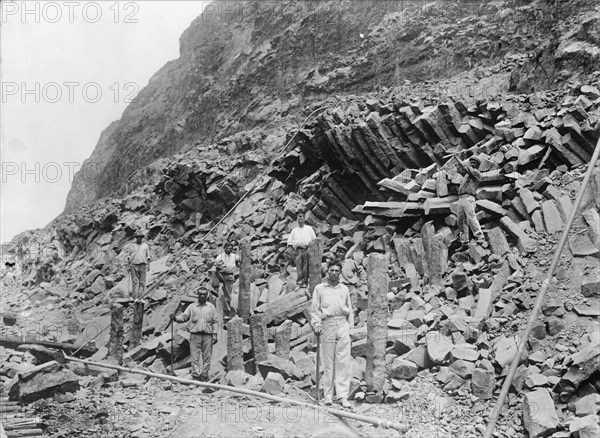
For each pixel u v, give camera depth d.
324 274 10.98
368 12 22.28
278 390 8.39
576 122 10.23
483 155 10.98
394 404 7.79
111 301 15.31
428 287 9.80
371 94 16.80
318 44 22.98
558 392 7.30
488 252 9.77
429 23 19.70
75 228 21.17
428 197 11.10
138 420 7.87
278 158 15.39
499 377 7.74
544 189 9.98
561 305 8.20
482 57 17.39
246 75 24.52
